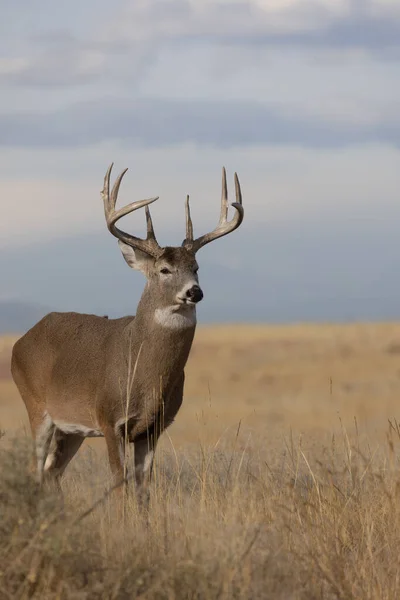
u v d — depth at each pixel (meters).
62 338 40.09
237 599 22.67
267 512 29.36
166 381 36.91
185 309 36.91
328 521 29.12
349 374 171.00
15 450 23.84
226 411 112.50
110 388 36.94
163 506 29.98
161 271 36.81
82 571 22.48
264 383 159.88
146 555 23.84
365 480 34.84
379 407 117.38
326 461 38.50
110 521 28.08
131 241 37.94
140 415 37.03
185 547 24.20
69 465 42.75
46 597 21.16
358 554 27.75
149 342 36.66
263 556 24.97
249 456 40.34
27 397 41.44
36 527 22.19
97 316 40.56
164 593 22.17
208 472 35.59
